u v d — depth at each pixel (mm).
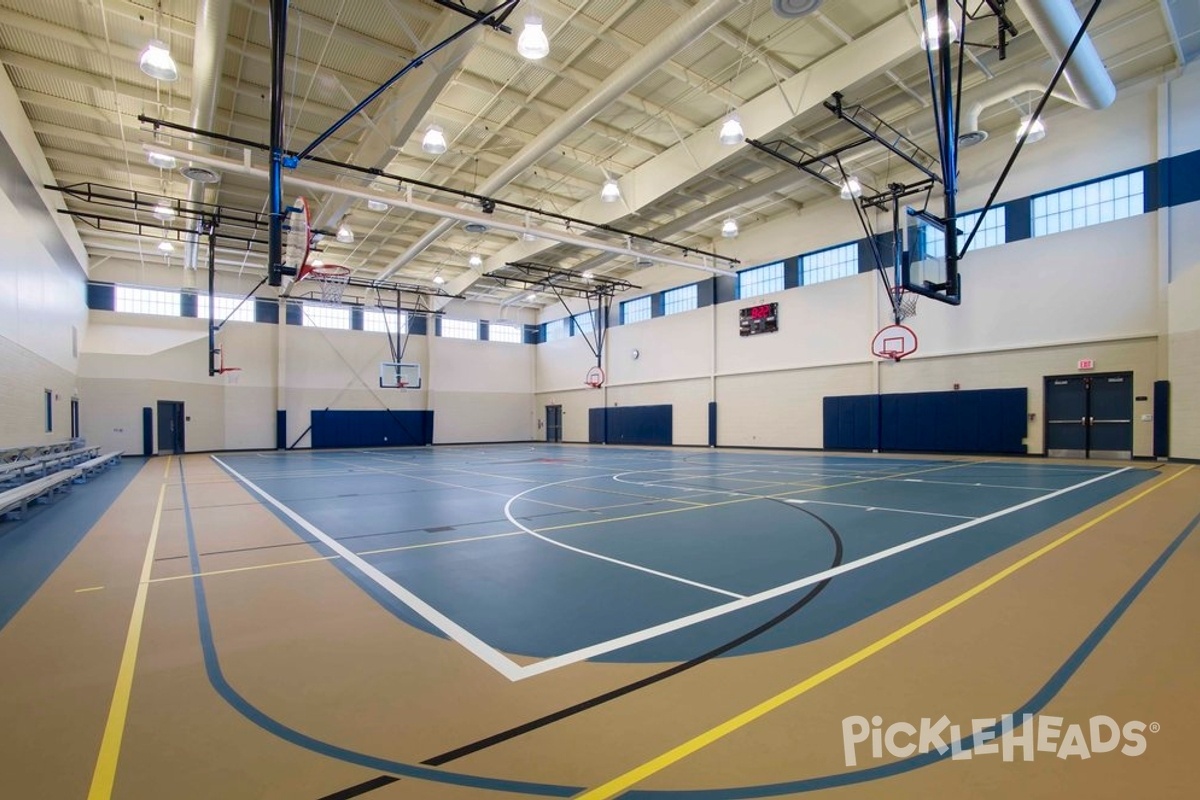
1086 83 8859
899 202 14609
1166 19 9461
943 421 14352
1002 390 13391
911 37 8625
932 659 2676
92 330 18422
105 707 2348
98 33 8641
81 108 10531
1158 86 11094
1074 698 2293
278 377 21938
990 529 5449
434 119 11484
